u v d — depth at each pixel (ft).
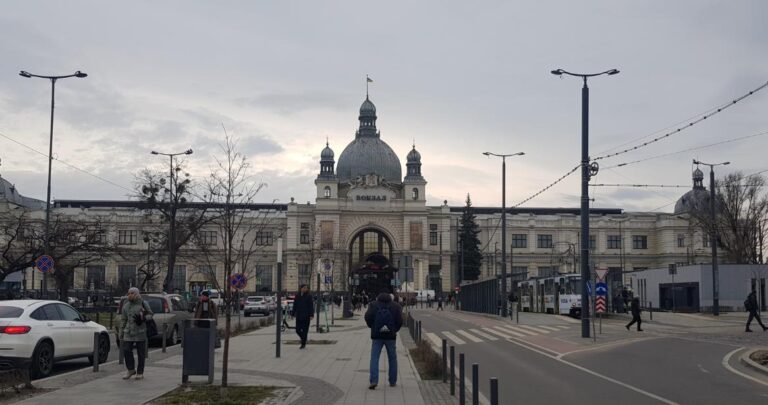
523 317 192.75
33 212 342.85
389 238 412.16
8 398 49.42
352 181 424.87
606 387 56.44
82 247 155.63
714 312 181.27
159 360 76.84
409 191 420.77
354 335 120.26
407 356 82.07
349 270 371.35
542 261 431.43
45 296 137.90
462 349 92.53
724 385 57.72
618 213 472.85
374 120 461.37
